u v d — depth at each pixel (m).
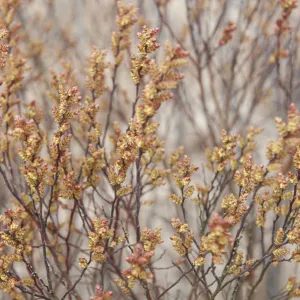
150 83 3.23
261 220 3.72
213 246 2.99
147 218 7.32
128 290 3.74
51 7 7.89
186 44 6.85
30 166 3.48
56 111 3.41
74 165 5.07
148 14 7.58
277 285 6.84
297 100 6.46
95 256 3.46
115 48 4.40
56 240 4.38
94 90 4.39
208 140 7.69
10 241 3.51
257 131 4.40
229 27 5.41
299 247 3.49
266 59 6.24
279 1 5.95
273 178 3.52
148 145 3.36
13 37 5.24
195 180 8.30
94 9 8.05
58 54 7.15
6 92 4.14
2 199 5.18
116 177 3.51
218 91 7.79
